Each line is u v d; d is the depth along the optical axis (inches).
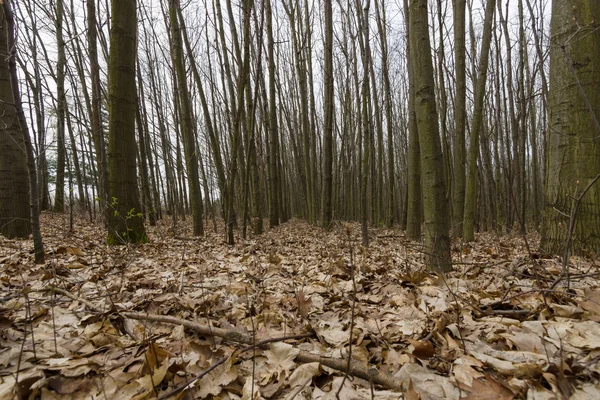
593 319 76.5
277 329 88.0
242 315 99.4
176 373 66.5
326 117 397.1
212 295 113.2
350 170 647.8
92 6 292.7
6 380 58.4
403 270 153.9
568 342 67.7
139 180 472.1
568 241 92.4
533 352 66.1
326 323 91.8
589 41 137.5
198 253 218.1
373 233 339.3
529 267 126.7
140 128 415.5
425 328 81.7
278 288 129.6
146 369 64.9
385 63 464.1
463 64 288.2
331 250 219.6
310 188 560.1
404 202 478.3
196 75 334.6
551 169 152.3
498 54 342.6
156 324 89.1
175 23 302.8
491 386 57.9
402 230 446.9
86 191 431.5
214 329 81.7
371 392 55.7
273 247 248.8
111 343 77.0
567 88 143.3
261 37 246.7
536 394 54.6
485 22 274.4
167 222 532.7
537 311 84.5
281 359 71.2
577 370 58.0
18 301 95.5
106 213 218.8
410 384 57.7
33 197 139.9
